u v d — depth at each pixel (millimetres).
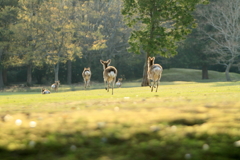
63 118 18016
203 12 160000
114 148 11523
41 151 11469
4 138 13305
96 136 13148
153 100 29688
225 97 30109
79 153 11023
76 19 168875
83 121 16547
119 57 193500
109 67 54969
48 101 36125
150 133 13438
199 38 164625
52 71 184500
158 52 97875
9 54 151750
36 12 150625
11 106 29344
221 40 156750
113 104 26812
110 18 174500
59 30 147375
